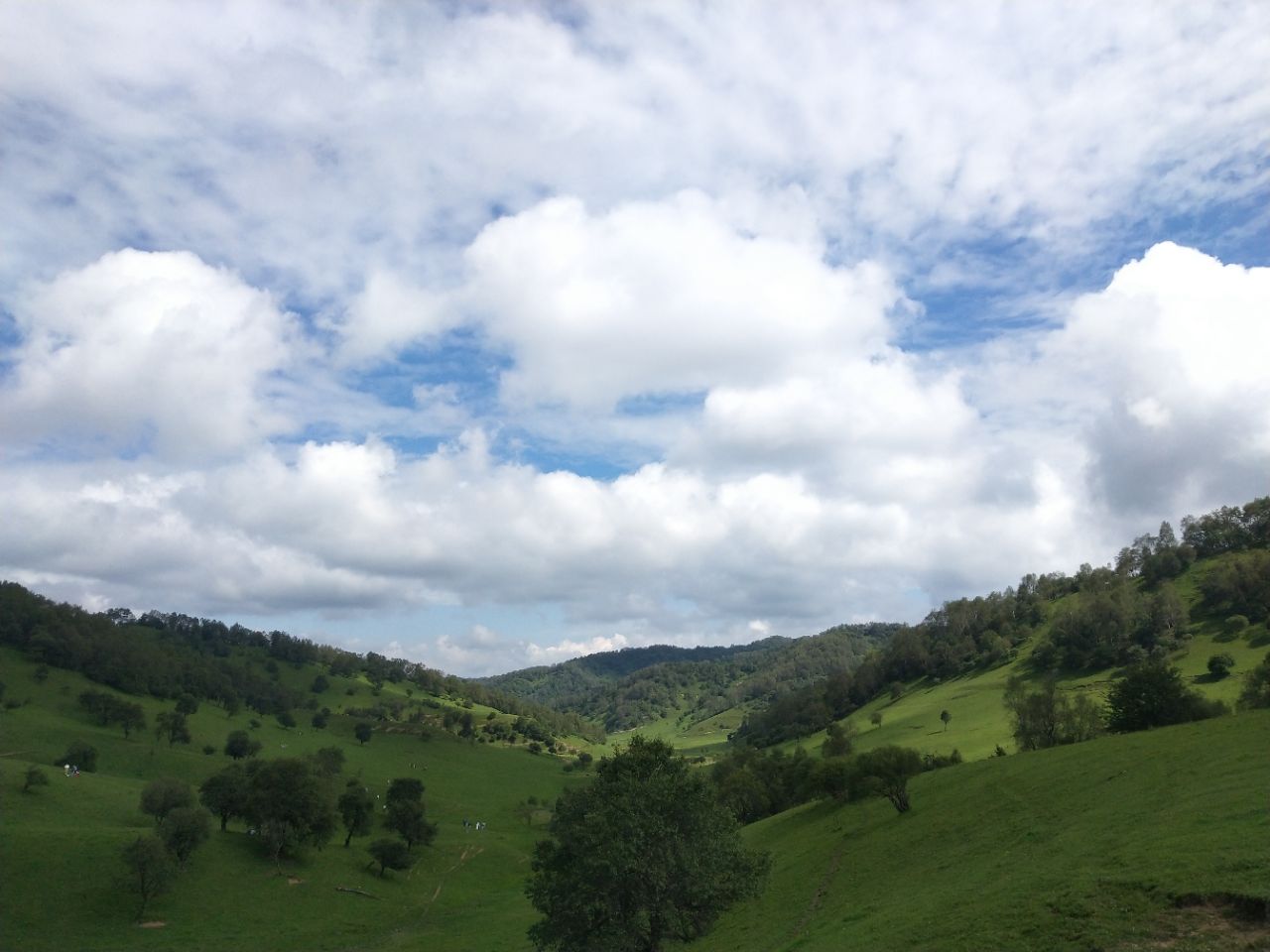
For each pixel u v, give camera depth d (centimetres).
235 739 18662
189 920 8719
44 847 9300
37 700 19100
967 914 3203
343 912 9875
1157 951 2283
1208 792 4022
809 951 3803
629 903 4278
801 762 13075
